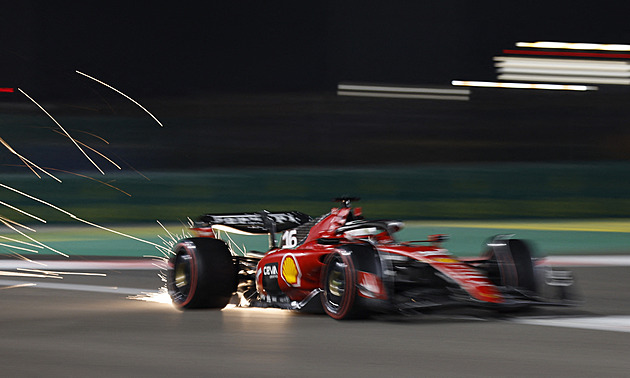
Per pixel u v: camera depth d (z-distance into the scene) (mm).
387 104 133750
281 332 23328
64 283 36531
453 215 72875
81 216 71750
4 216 70938
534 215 72750
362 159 110625
